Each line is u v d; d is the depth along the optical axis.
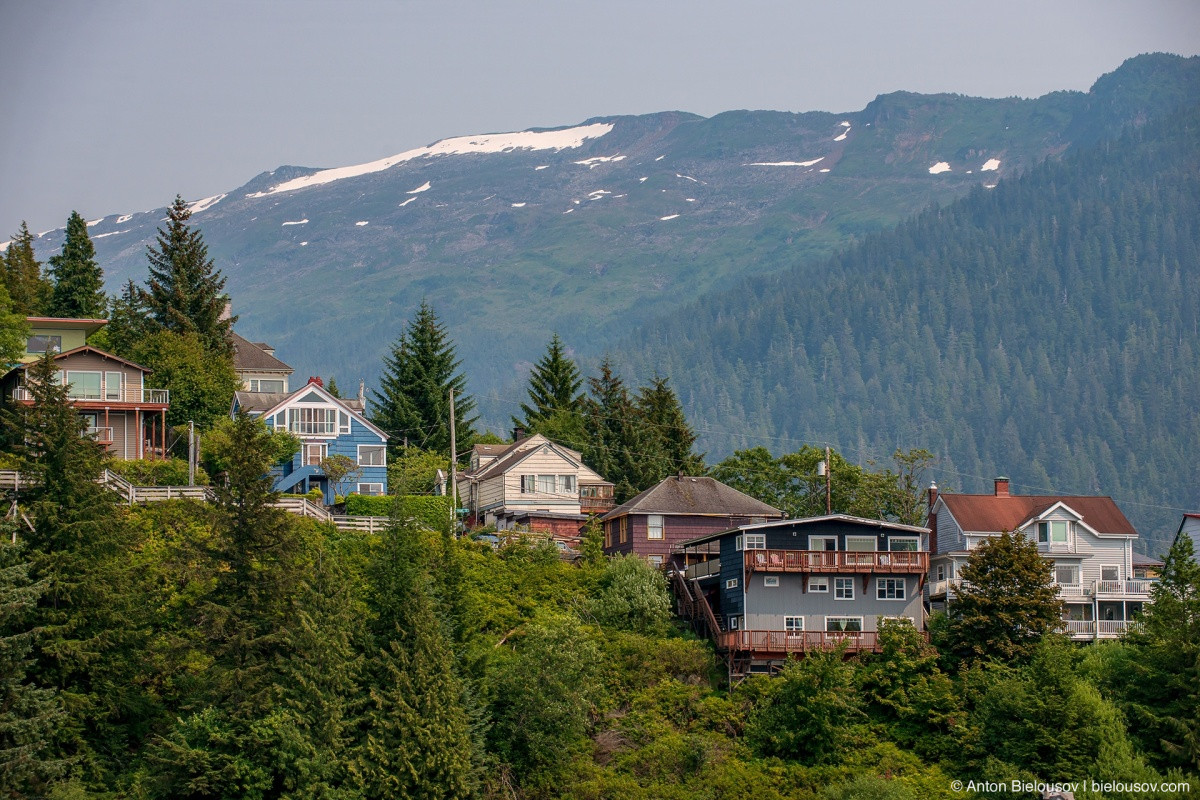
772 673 193.12
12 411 168.12
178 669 167.88
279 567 163.12
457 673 169.38
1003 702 177.25
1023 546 198.38
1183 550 194.00
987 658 189.00
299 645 158.88
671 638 197.38
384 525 183.88
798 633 194.12
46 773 143.38
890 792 164.38
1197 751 171.75
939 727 181.12
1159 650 182.12
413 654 163.75
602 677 185.12
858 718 183.88
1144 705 179.12
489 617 193.00
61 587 153.88
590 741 176.88
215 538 166.88
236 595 161.88
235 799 152.62
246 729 154.75
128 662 158.88
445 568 179.12
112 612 156.62
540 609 197.75
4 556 150.62
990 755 175.62
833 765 176.00
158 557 183.62
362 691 161.88
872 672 188.00
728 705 183.75
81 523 157.88
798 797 169.75
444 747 158.50
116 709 156.00
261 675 157.38
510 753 170.50
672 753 174.75
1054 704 175.12
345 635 161.62
